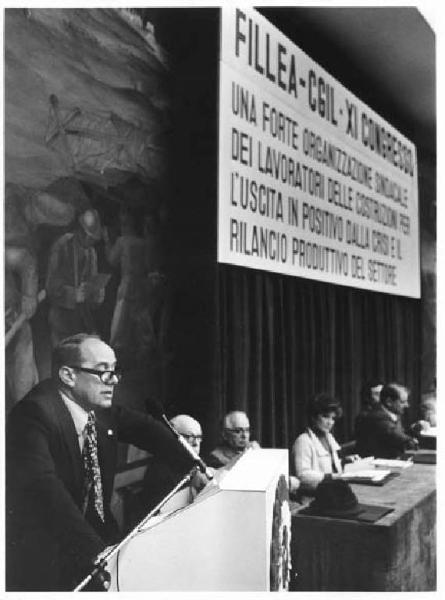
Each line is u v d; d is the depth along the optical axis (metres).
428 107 7.09
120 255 3.56
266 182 4.74
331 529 3.91
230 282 4.49
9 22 2.97
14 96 2.97
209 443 4.14
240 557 2.31
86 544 2.82
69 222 3.24
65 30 3.25
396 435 6.17
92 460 3.15
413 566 4.25
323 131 5.51
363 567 3.84
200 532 2.34
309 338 5.48
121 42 3.60
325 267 5.51
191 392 4.03
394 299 6.93
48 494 2.87
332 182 5.63
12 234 2.93
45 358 3.05
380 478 4.88
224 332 4.38
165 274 3.89
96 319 3.39
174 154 3.98
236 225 4.41
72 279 3.24
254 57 4.63
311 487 4.92
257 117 4.65
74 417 3.11
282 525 2.65
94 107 3.42
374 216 6.36
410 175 7.14
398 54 6.04
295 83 5.13
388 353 6.78
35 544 2.83
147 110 3.78
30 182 3.03
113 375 3.29
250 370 4.67
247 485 2.37
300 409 5.33
